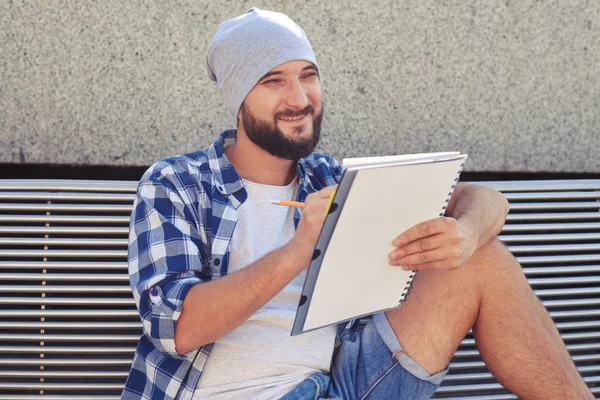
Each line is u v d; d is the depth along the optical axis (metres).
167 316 3.22
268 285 3.16
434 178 2.99
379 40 4.85
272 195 3.70
